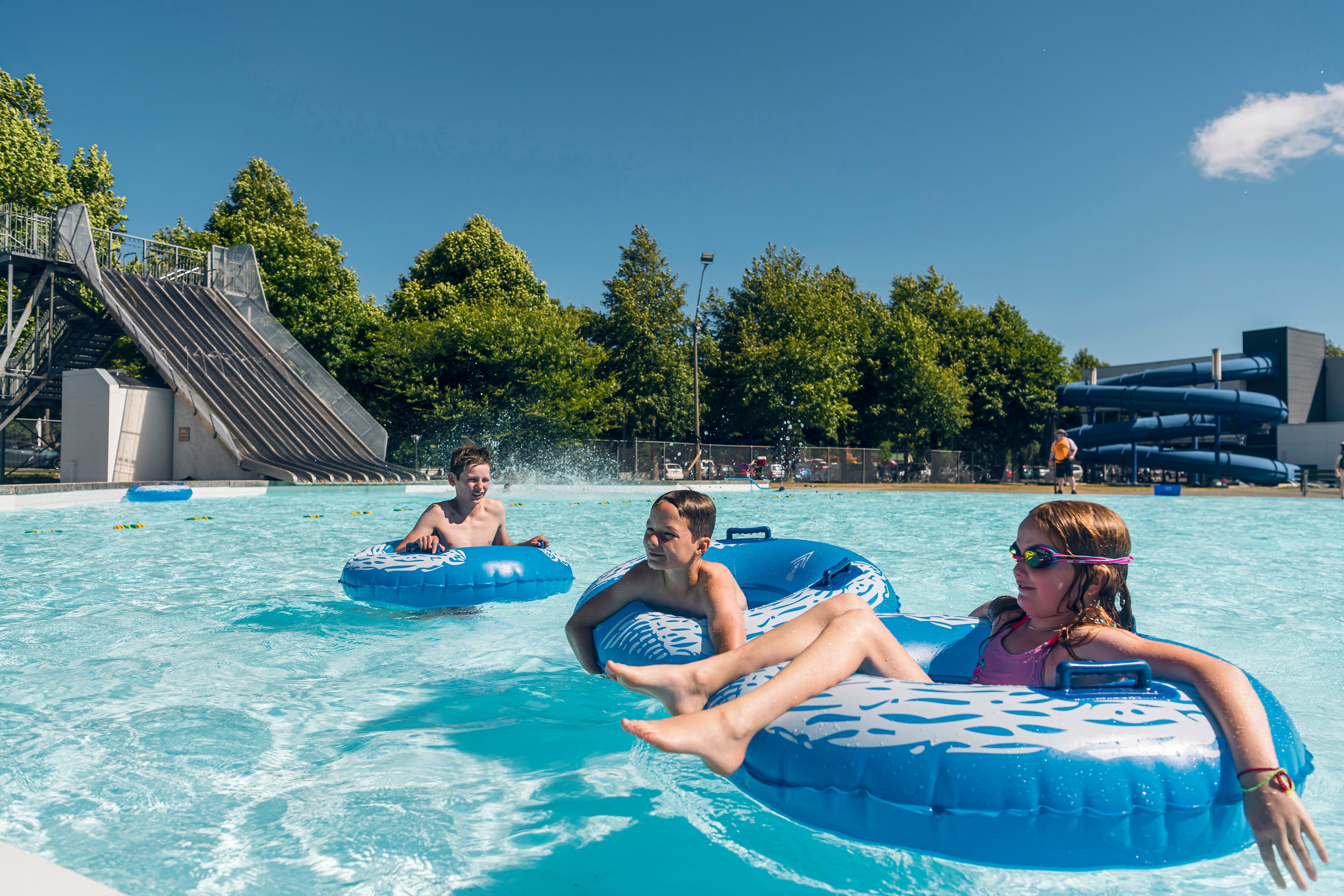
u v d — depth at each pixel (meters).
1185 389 26.05
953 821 1.44
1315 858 1.53
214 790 1.88
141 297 18.97
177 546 6.98
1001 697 1.58
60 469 17.47
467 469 4.51
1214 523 10.30
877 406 31.27
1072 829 1.42
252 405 17.97
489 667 3.04
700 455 23.83
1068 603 1.90
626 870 1.53
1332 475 25.11
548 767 2.04
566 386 24.47
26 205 22.56
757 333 30.33
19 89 25.78
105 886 1.21
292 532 8.22
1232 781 1.46
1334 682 2.85
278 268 25.45
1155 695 1.59
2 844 1.29
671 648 2.39
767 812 1.75
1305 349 30.89
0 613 3.96
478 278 32.69
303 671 2.95
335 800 1.83
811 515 11.59
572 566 5.81
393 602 3.94
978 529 9.26
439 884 1.46
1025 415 34.53
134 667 2.96
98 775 1.95
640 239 30.84
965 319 35.78
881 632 1.88
